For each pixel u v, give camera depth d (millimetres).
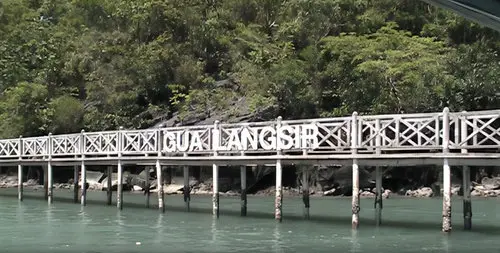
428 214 21406
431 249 13617
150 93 39969
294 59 34375
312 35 35719
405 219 19719
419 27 36188
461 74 29891
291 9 38531
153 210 23078
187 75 38594
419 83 29031
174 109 38688
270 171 32219
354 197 16875
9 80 46375
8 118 41844
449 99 28984
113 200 28156
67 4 57469
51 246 14664
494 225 18000
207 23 40219
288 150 18062
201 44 40500
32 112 41094
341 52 31281
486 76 28906
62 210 23375
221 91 36625
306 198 19797
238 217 20469
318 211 22625
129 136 22781
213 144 19906
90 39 43500
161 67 39375
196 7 41219
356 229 17000
